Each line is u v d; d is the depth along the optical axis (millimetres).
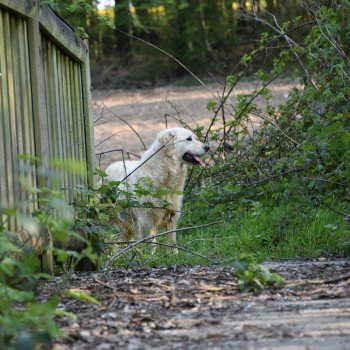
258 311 7062
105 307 7395
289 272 9266
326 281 8305
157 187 13594
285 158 14195
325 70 13898
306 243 12016
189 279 8938
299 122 14562
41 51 8867
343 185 13180
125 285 8562
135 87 46188
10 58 7961
